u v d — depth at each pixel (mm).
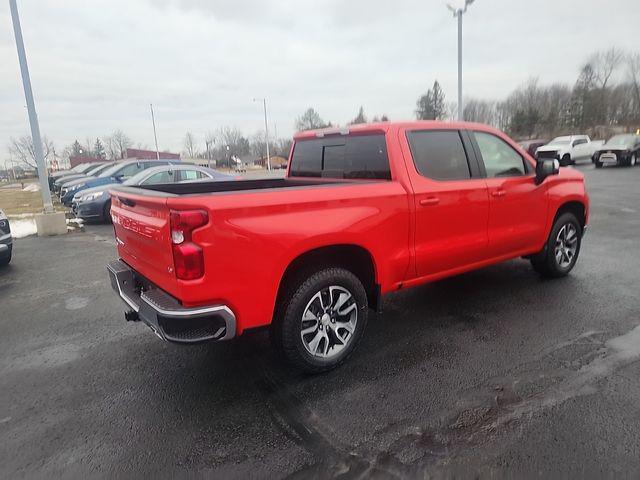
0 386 3342
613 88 61688
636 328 3896
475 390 3029
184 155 90438
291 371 3396
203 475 2344
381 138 3742
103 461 2477
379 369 3359
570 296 4734
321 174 4504
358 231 3270
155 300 2834
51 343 4102
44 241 9461
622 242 7258
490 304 4605
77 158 68688
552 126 60438
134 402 3055
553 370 3240
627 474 2232
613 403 2809
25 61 9797
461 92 16938
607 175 19766
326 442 2562
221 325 2764
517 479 2234
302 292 3074
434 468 2328
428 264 3863
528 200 4645
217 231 2639
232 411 2898
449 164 4000
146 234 2953
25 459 2512
